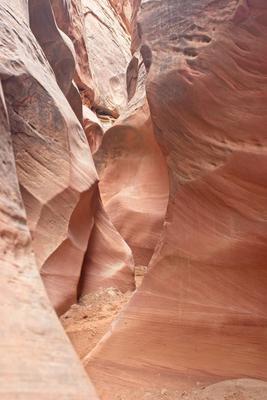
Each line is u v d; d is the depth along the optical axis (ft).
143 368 11.00
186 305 11.18
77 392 5.18
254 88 10.69
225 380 10.22
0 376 4.58
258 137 10.55
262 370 10.02
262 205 10.43
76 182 16.58
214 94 11.25
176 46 12.42
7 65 15.14
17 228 6.89
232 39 11.10
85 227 18.31
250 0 10.78
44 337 5.58
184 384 10.46
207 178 11.27
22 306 5.74
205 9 12.09
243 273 10.62
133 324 11.61
